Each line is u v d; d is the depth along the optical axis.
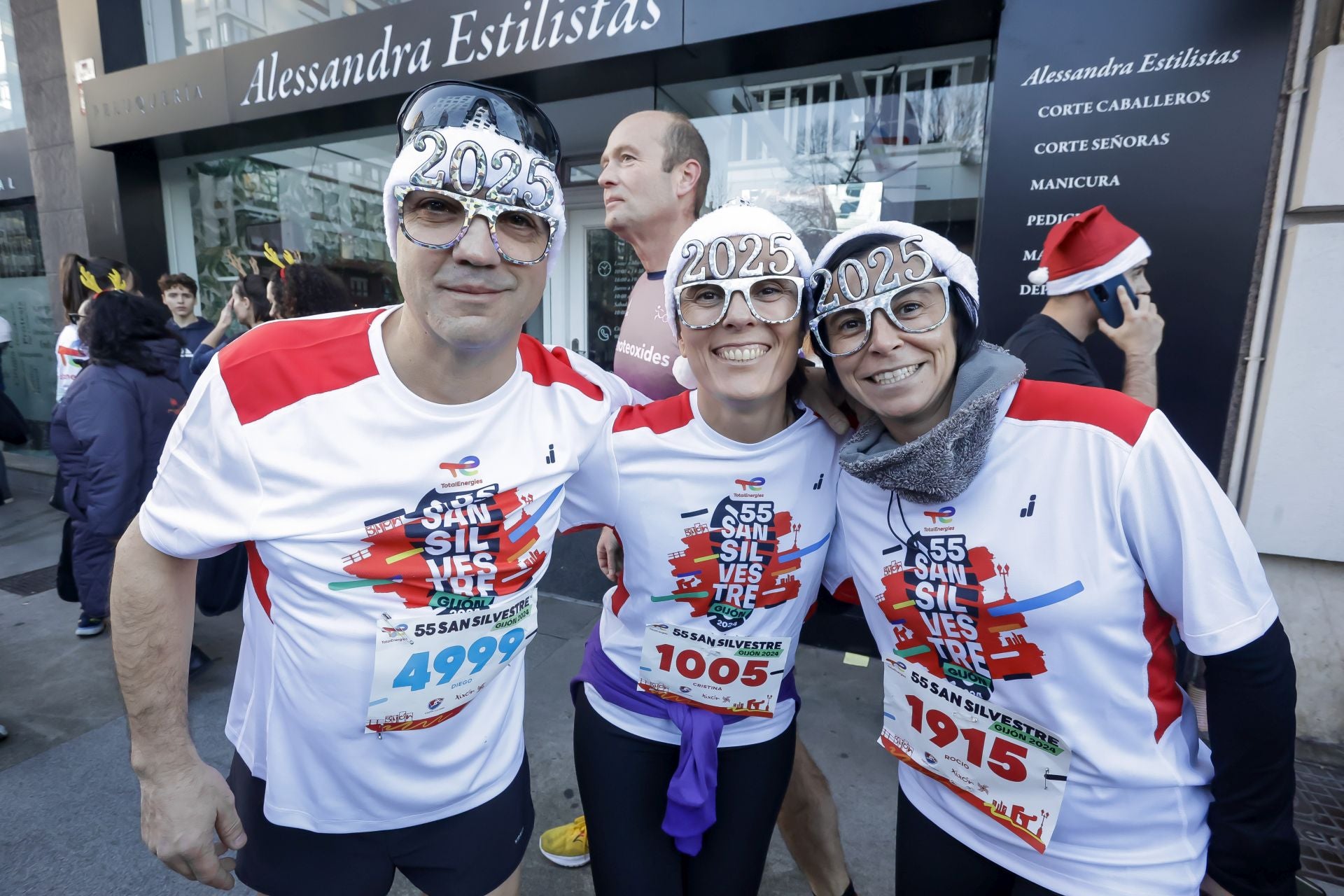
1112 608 0.92
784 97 3.29
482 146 0.91
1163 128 2.29
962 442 0.96
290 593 1.01
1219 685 0.91
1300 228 2.19
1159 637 0.97
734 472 1.24
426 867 1.19
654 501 1.26
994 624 0.99
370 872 1.16
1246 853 0.92
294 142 4.70
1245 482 2.41
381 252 4.68
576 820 1.99
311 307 2.67
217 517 0.97
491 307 0.94
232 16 4.63
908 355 0.99
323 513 0.98
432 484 1.02
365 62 3.73
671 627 1.31
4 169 5.86
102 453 2.65
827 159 3.27
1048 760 0.99
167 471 0.98
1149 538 0.91
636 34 3.04
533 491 1.11
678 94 3.48
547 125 1.04
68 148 5.26
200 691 2.82
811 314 1.13
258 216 5.10
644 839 1.34
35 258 6.20
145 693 1.00
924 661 1.11
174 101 4.40
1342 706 2.43
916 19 2.65
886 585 1.12
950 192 3.06
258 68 4.07
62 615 3.54
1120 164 2.35
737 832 1.36
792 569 1.27
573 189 4.24
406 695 1.05
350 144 4.59
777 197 3.39
